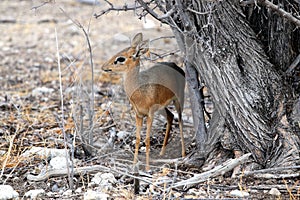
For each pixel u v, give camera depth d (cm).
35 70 1853
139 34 1017
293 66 961
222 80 934
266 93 945
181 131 1055
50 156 1052
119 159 1024
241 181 888
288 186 880
